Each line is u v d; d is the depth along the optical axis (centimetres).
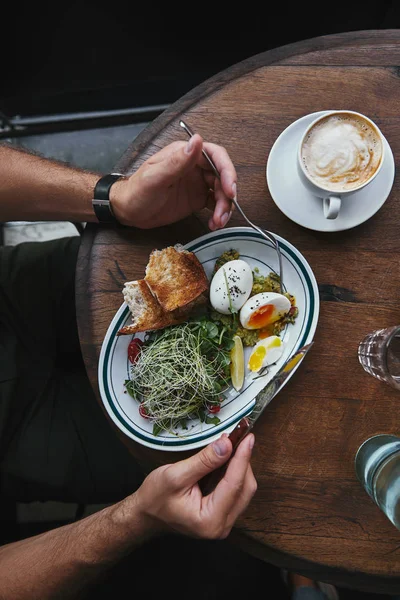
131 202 98
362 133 96
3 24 142
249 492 89
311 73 106
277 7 145
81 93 168
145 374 101
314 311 100
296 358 94
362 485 100
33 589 97
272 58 107
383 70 105
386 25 150
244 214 102
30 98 168
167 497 88
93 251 105
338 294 103
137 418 101
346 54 106
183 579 155
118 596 154
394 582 100
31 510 177
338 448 101
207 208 106
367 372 101
